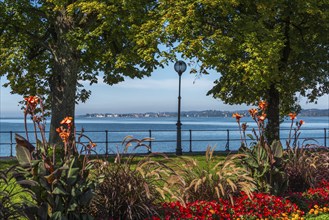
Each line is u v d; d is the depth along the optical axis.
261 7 18.47
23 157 6.25
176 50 17.72
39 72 25.67
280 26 21.03
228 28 18.89
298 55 21.55
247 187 8.46
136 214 7.03
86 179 6.53
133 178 7.19
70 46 21.91
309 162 10.66
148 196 6.86
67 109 22.03
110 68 24.55
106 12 18.88
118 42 22.17
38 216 6.18
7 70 23.84
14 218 6.30
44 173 6.09
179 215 7.36
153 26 18.69
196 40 17.45
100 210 6.98
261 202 8.39
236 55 19.48
